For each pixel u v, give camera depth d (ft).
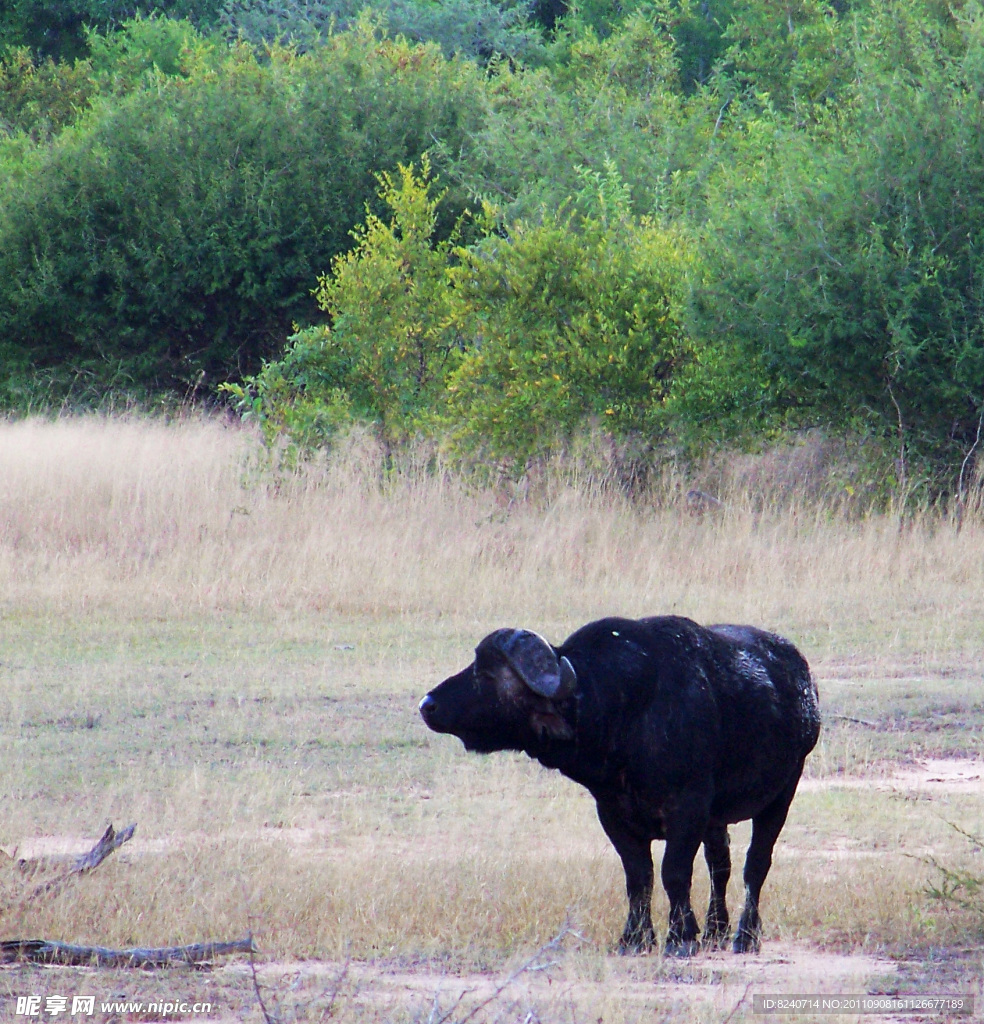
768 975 77.41
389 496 233.14
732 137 377.91
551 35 652.89
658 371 255.50
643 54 471.62
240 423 320.70
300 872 95.71
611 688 77.92
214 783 121.29
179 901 89.45
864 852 104.01
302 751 132.26
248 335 391.65
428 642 174.50
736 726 80.74
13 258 382.22
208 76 413.80
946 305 230.89
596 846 103.86
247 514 224.74
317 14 595.88
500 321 255.29
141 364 383.45
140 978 75.36
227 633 179.22
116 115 397.19
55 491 231.91
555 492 235.81
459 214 383.24
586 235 260.62
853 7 451.12
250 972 77.25
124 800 115.96
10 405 375.86
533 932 85.97
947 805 116.06
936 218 238.48
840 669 163.63
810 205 244.01
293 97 401.49
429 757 130.72
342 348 267.59
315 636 177.68
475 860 98.89
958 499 233.76
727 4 574.56
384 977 77.61
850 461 247.50
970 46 253.44
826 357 237.66
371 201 387.14
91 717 142.51
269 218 378.12
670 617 82.23
